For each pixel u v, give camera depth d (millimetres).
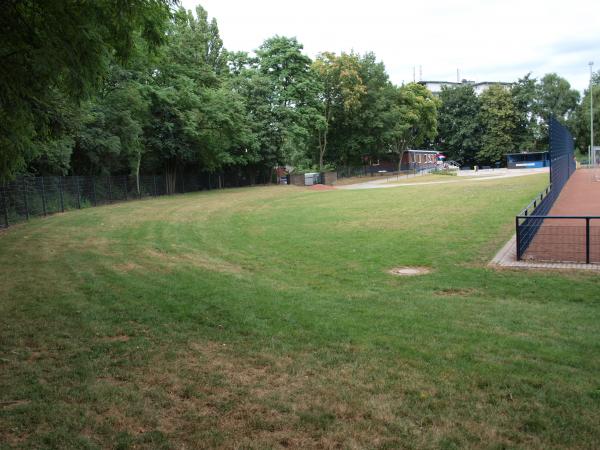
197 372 5785
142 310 8492
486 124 93500
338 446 4148
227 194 42344
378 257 13445
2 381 5582
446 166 87438
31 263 12898
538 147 94312
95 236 18141
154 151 40688
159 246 16047
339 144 70500
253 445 4176
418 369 5727
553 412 4617
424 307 8484
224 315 8133
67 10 8109
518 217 11844
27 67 8438
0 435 4375
